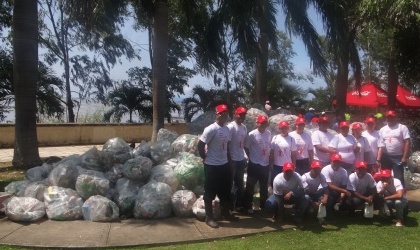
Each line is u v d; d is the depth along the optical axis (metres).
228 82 23.39
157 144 7.79
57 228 5.85
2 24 19.39
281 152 6.88
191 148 7.66
